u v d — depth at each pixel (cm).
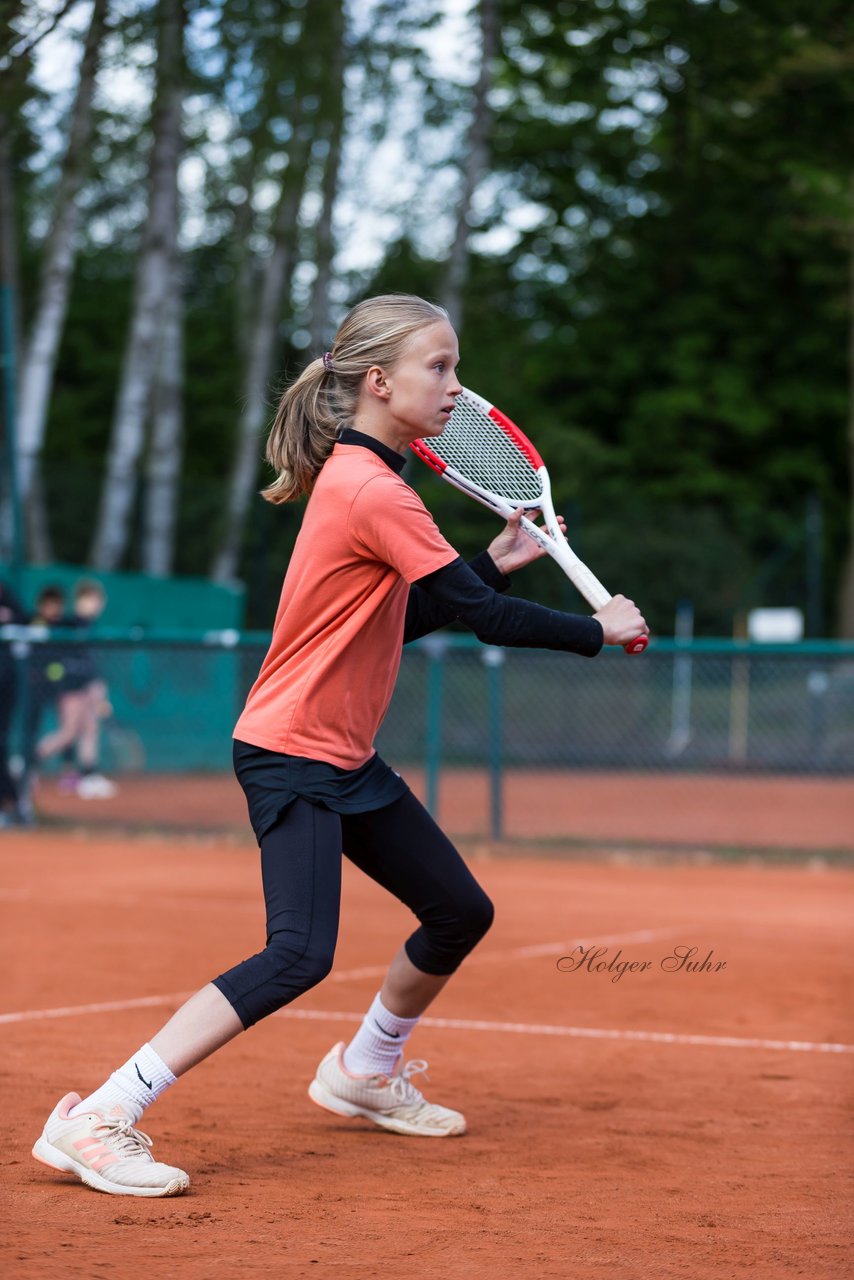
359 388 884
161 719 4097
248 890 2322
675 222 7488
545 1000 1499
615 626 852
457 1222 780
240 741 877
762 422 7494
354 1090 993
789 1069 1205
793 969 1692
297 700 860
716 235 7512
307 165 4556
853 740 4578
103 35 2373
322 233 5459
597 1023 1388
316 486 873
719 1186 868
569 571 897
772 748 4666
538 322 7919
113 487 4859
